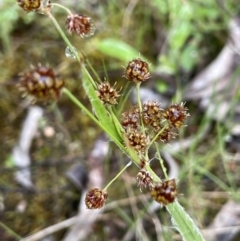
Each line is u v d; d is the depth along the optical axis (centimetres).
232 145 24
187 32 26
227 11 25
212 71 25
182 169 22
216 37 26
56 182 23
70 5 27
